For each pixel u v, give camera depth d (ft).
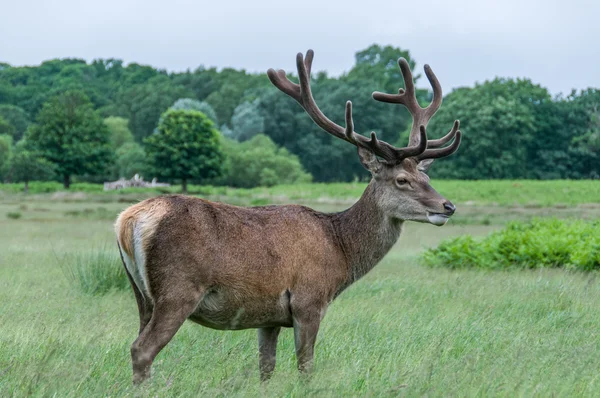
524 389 61.52
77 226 301.02
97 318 96.63
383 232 75.87
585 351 73.51
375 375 67.26
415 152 75.00
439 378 64.69
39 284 131.23
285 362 75.92
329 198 579.07
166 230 64.08
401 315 101.76
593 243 155.84
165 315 63.87
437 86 85.46
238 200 560.61
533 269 156.25
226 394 60.80
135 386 60.49
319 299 70.74
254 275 67.21
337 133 77.87
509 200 541.75
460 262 166.40
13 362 67.26
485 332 89.04
